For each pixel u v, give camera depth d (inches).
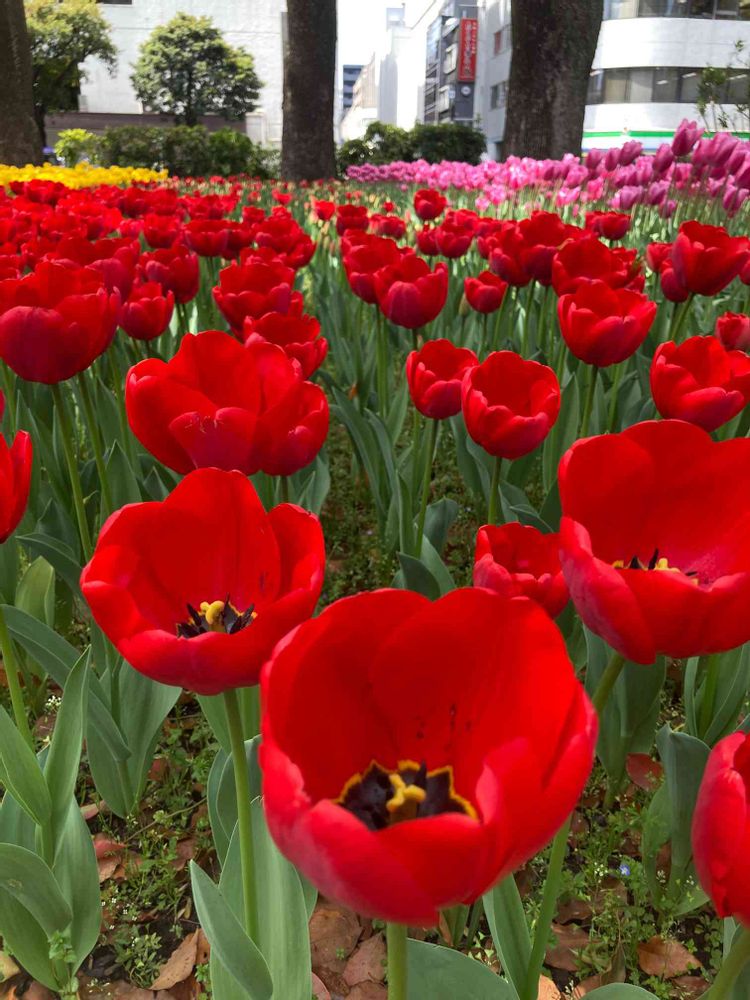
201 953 81.7
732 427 129.3
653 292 206.7
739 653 86.7
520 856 28.5
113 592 38.4
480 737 33.2
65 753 68.8
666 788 81.5
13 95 791.7
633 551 49.1
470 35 2193.7
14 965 80.7
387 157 1251.2
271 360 68.8
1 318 76.9
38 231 195.8
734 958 41.5
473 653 32.8
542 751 30.6
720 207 343.0
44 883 65.1
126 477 108.5
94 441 88.9
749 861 31.7
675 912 81.0
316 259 304.8
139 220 250.7
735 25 1621.6
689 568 48.5
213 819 69.7
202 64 1662.2
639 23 1633.9
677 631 39.6
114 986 79.4
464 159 1273.4
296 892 52.6
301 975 52.8
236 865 59.9
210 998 76.4
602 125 1712.6
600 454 45.2
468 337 188.5
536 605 29.8
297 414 65.2
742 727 68.2
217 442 61.2
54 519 113.9
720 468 45.7
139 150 1061.1
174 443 65.1
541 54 611.2
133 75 1705.2
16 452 56.0
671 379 83.4
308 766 32.7
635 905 83.0
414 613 31.8
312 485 123.7
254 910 54.6
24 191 290.4
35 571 107.4
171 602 45.5
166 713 91.0
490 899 57.7
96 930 73.5
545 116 621.0
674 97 1662.2
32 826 74.3
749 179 296.4
